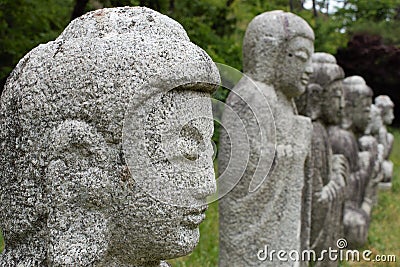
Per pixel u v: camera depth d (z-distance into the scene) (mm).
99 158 1742
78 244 1757
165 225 1806
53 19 6840
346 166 5375
